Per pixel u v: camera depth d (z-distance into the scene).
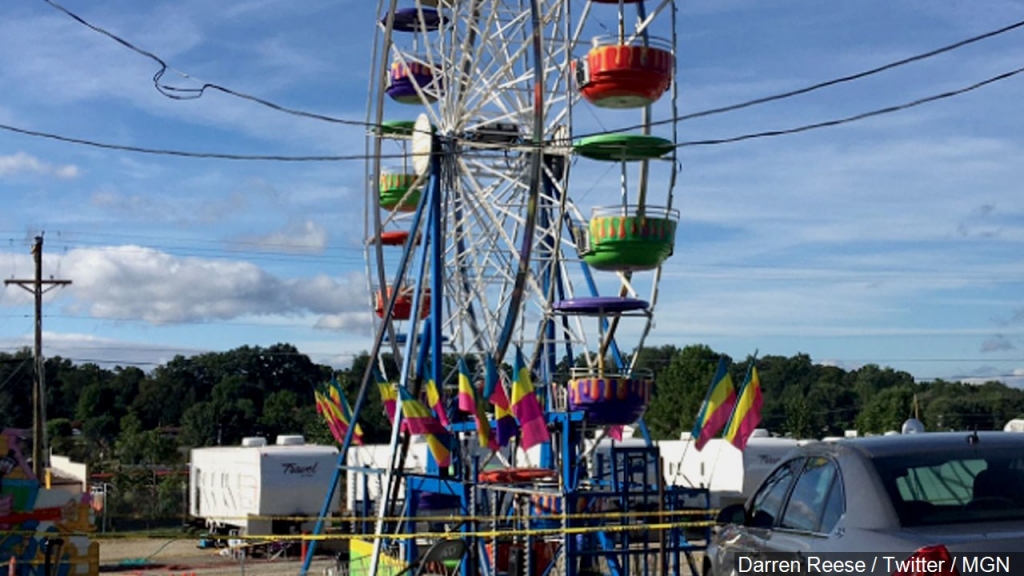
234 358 111.50
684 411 67.88
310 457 36.34
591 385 20.36
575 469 20.20
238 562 33.34
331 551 36.47
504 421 20.97
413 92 27.17
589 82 21.16
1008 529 5.51
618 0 21.72
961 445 6.26
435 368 23.06
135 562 33.00
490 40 23.86
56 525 19.50
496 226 23.84
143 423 105.25
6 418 101.38
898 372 91.75
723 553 7.74
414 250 24.77
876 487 5.97
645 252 21.34
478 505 21.12
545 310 22.31
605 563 22.03
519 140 24.12
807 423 69.88
